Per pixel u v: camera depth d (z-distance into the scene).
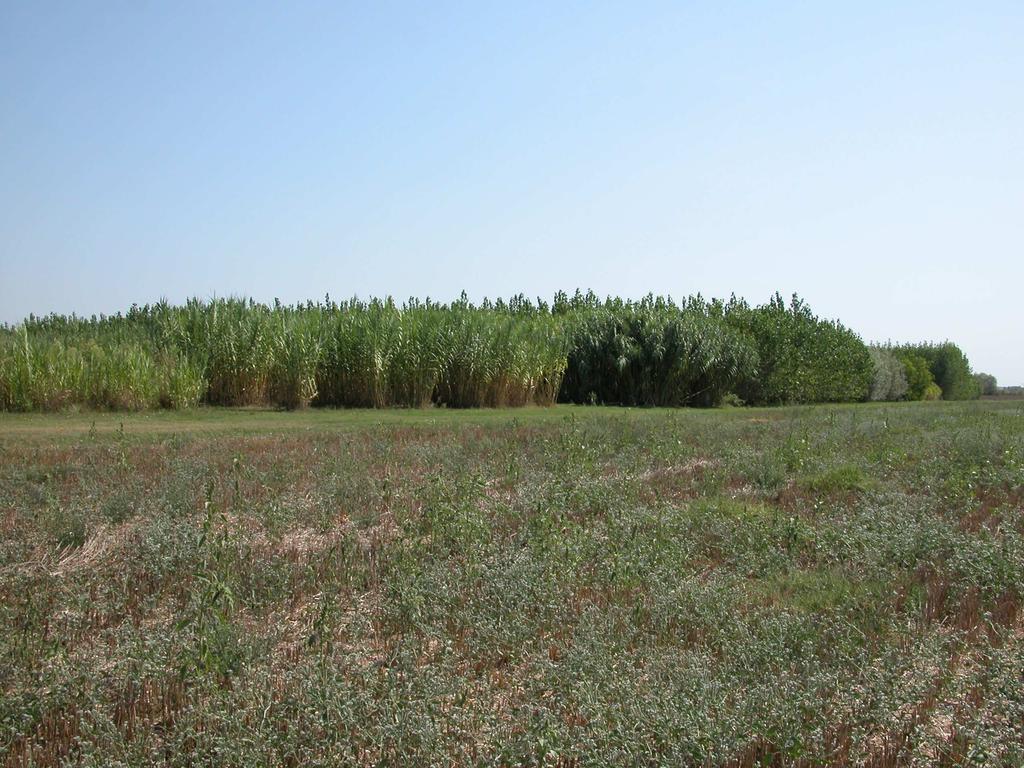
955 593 8.94
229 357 27.17
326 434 19.69
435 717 5.98
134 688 6.55
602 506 12.75
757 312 43.16
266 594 8.73
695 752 5.69
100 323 32.38
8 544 10.04
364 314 30.36
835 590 8.96
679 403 37.62
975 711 6.25
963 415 29.86
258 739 5.65
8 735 5.87
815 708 6.22
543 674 6.74
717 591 8.60
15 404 23.11
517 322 33.66
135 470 14.25
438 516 11.16
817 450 18.44
